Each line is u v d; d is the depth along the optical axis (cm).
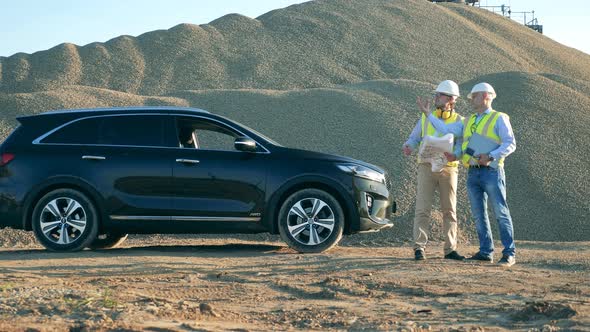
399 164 2447
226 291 691
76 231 1064
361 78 6103
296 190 1080
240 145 1061
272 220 1066
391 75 6169
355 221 1076
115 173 1064
